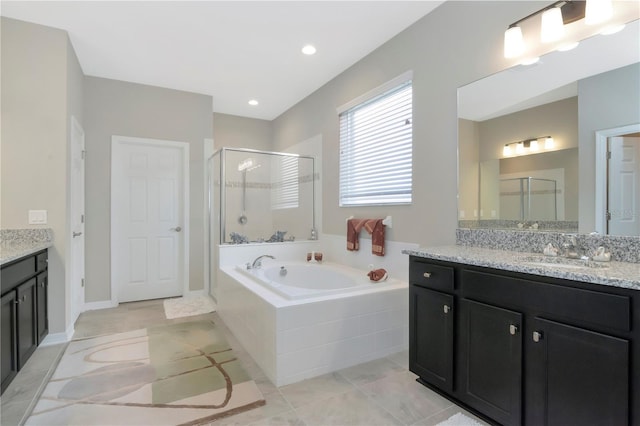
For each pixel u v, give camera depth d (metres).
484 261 1.61
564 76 1.81
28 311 2.23
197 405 1.83
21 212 2.61
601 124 1.66
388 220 2.95
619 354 1.14
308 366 2.14
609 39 1.64
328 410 1.79
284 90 4.14
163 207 4.12
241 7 2.49
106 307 3.72
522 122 1.99
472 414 1.72
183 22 2.69
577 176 1.75
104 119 3.75
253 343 2.43
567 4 1.76
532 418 1.40
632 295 1.12
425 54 2.62
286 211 4.25
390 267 2.94
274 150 5.32
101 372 2.20
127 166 3.93
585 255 1.71
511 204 2.05
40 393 1.94
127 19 2.63
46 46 2.71
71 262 2.97
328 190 3.85
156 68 3.53
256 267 3.29
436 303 1.87
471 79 2.28
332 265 3.53
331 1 2.43
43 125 2.69
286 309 2.07
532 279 1.41
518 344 1.45
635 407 1.10
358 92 3.36
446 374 1.81
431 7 2.52
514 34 1.92
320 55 3.26
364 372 2.22
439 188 2.51
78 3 2.43
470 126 2.29
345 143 3.61
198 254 4.25
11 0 2.38
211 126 4.31
